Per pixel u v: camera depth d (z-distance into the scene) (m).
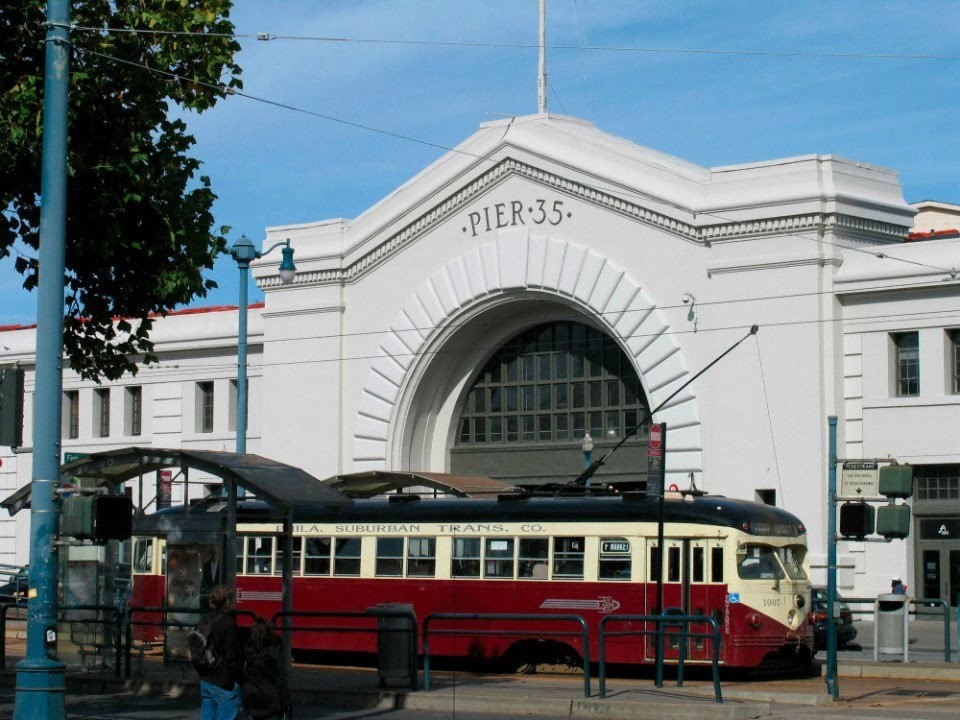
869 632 35.47
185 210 22.75
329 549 30.98
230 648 16.38
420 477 32.62
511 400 43.97
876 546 37.00
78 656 25.69
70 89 21.25
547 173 41.22
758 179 37.97
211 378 50.12
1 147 21.02
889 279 36.66
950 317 36.09
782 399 37.28
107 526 17.62
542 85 42.59
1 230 22.16
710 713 19.78
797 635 27.25
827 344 37.28
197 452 23.89
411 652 22.61
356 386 45.38
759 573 26.84
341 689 22.84
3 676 26.19
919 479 36.88
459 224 43.25
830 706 21.36
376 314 45.03
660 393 39.09
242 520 31.42
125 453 23.70
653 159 39.84
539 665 28.48
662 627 23.89
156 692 24.16
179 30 22.30
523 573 28.55
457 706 21.61
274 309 47.16
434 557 29.61
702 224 38.44
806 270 37.19
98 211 21.89
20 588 44.06
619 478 41.09
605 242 40.34
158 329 51.09
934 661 28.66
